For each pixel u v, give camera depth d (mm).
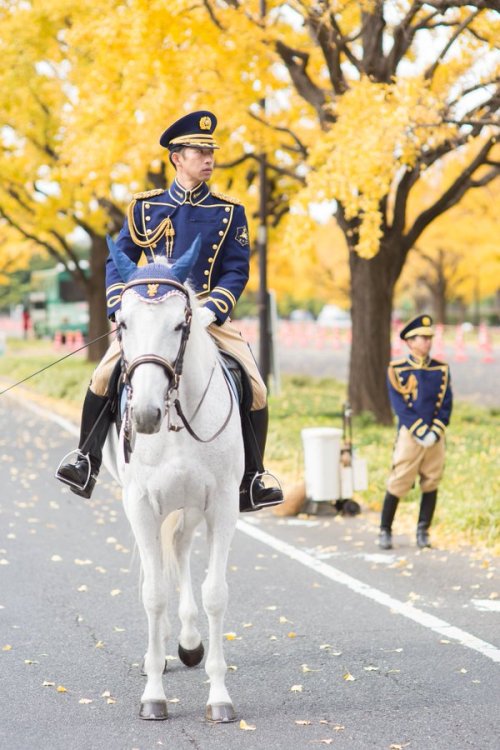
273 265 49625
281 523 12922
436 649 7680
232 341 6969
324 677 7074
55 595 9336
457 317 93938
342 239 45938
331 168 15875
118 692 6816
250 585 9711
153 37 17625
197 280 6688
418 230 21000
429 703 6551
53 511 13734
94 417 6938
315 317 101688
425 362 11352
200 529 12594
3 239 47969
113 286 6414
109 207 30750
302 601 9117
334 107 16906
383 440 18219
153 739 6000
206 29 17766
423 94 14328
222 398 6312
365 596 9281
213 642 6371
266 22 18094
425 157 17188
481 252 44094
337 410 22969
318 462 13219
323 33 17984
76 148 22109
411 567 10406
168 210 6730
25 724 6234
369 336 21344
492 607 8883
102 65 19906
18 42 25938
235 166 25156
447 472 14711
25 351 60562
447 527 12094
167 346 5594
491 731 6082
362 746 5859
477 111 16266
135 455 6191
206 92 19391
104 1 19891
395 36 18062
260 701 6629
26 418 26203
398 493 11312
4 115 28375
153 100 19062
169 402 5723
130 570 10359
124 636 8062
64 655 7590
